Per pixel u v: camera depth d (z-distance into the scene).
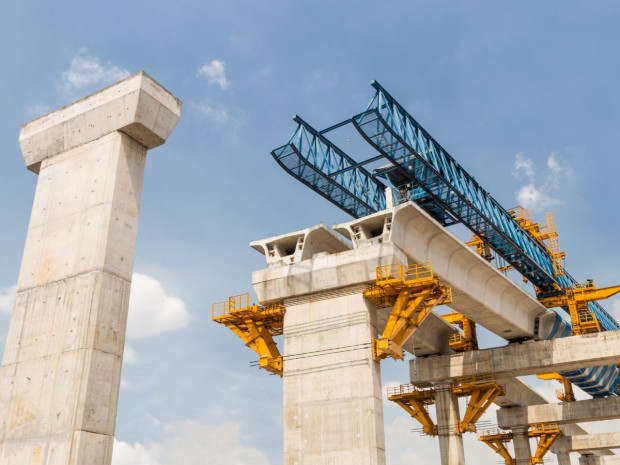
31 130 27.27
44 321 23.30
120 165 24.34
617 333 42.91
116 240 23.47
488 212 45.28
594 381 56.06
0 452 22.06
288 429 32.62
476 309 42.81
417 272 33.75
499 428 61.53
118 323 22.80
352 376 32.16
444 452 46.22
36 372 22.59
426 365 48.91
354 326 33.22
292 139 41.16
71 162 25.66
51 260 24.23
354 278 33.94
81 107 25.98
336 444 31.19
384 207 49.75
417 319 34.00
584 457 82.56
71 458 20.47
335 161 44.59
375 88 37.41
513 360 45.81
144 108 24.47
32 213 25.69
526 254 47.62
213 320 37.91
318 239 37.53
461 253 39.00
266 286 36.47
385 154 39.50
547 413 59.75
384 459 30.75
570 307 50.16
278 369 36.31
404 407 50.12
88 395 21.20
